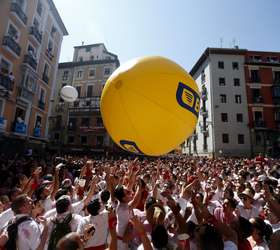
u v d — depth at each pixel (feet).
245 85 93.56
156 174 17.89
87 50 124.47
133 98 7.49
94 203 9.26
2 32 47.29
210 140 90.22
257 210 11.75
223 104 91.30
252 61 96.02
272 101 91.66
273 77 94.53
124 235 8.36
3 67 48.65
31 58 56.29
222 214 9.77
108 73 105.09
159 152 8.13
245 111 90.68
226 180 19.80
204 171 21.34
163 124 7.54
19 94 52.80
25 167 25.89
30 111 58.03
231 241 7.02
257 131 87.61
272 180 15.78
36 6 60.29
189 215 9.93
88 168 18.35
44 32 65.51
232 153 85.61
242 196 12.29
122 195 9.20
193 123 8.55
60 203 8.14
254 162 39.63
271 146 85.71
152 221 6.84
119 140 8.20
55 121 102.83
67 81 109.91
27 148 55.67
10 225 7.07
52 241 7.34
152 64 7.98
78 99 103.55
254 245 7.94
